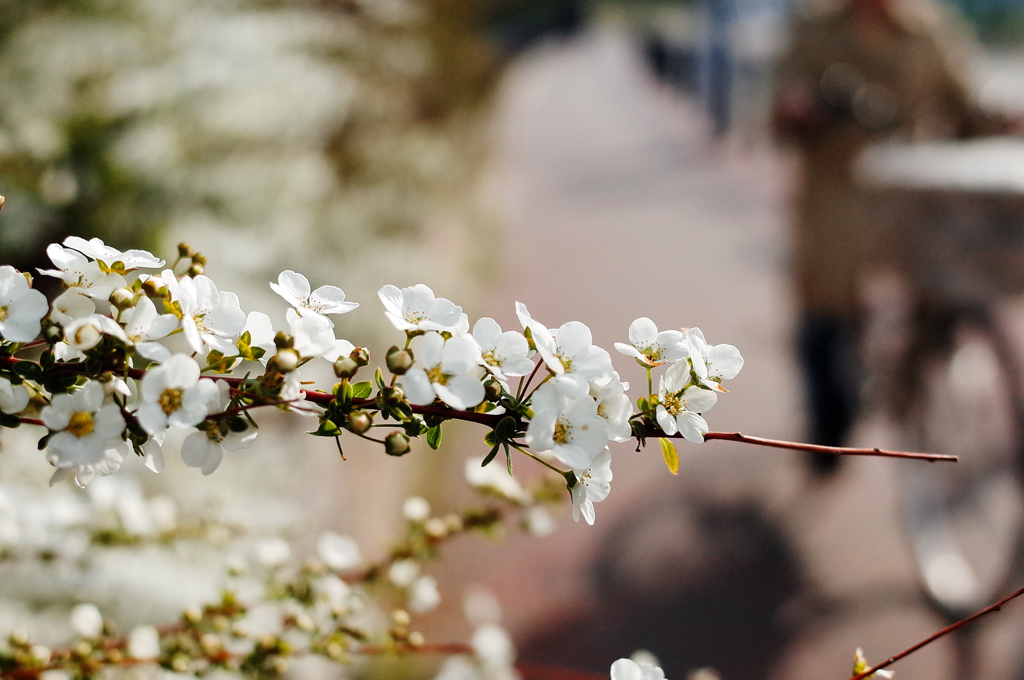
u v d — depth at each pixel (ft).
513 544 11.83
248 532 6.36
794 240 13.56
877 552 11.76
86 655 4.20
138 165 11.30
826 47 13.38
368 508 9.93
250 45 13.55
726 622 10.57
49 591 5.49
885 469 13.53
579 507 2.90
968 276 10.51
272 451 8.50
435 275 17.06
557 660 9.84
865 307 13.03
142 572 5.63
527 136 42.73
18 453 6.42
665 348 3.03
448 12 34.76
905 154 11.90
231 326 2.90
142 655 4.40
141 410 2.53
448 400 2.66
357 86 19.49
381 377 2.83
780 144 13.58
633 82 69.46
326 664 7.10
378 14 23.09
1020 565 10.00
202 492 7.21
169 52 13.03
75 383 2.78
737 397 16.29
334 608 4.67
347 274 14.08
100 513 5.46
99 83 12.14
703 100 48.55
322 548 4.98
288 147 15.11
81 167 11.34
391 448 2.73
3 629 5.16
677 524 12.44
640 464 13.98
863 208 11.82
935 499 11.16
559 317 20.29
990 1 75.20
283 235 12.70
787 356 18.16
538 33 95.45
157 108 12.05
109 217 11.32
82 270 2.82
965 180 10.28
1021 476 10.36
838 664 9.88
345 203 17.61
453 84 32.22
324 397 2.83
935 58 13.05
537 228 27.25
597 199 31.35
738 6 42.75
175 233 11.07
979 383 10.80
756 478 13.50
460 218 23.50
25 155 10.74
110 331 2.58
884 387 12.34
